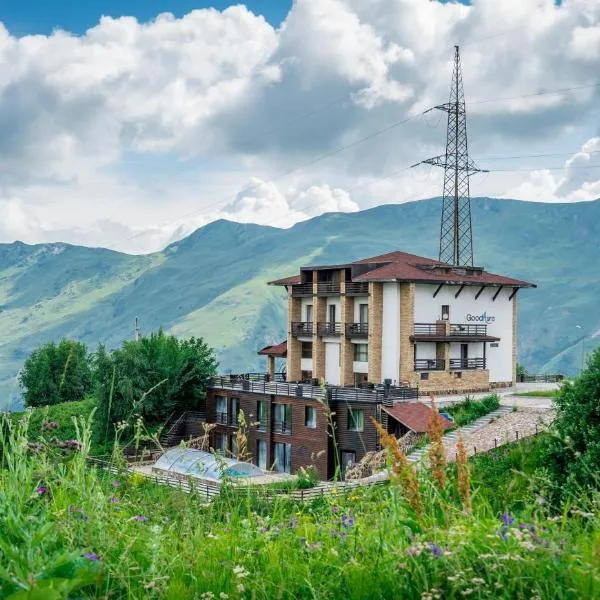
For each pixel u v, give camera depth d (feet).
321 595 20.68
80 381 237.66
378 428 23.66
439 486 24.61
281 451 172.14
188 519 25.85
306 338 204.64
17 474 26.61
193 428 190.90
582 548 21.65
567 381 87.10
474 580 19.53
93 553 21.59
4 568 19.67
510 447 100.89
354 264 188.03
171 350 193.06
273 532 25.63
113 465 31.22
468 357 192.03
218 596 21.38
